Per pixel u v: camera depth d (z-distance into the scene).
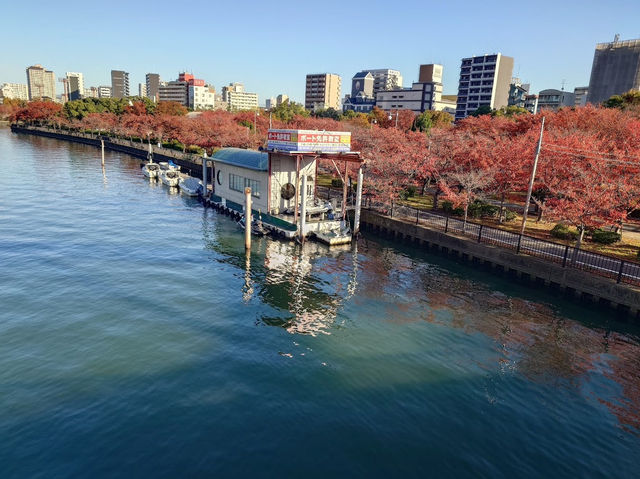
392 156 48.94
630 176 32.41
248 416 16.39
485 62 162.38
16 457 14.02
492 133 59.50
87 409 16.45
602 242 34.41
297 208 40.72
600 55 139.62
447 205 46.50
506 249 34.56
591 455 15.16
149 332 22.69
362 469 14.08
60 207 51.38
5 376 18.31
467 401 17.89
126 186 68.12
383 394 18.12
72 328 22.77
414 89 183.62
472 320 25.86
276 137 40.84
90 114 151.25
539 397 18.41
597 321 26.45
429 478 13.82
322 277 32.03
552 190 34.75
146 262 33.62
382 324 24.77
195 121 104.69
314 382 18.77
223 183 52.28
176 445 14.79
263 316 25.19
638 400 18.52
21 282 28.59
